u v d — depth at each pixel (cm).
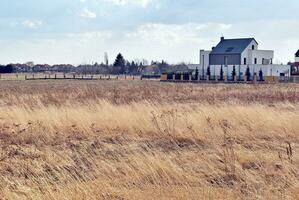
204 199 693
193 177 823
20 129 1330
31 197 685
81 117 1485
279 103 2072
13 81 6919
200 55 10500
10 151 1032
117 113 1538
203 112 1588
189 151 1075
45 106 1791
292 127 1353
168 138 1230
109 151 1068
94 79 8469
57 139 1227
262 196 718
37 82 6456
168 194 714
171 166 869
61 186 756
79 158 982
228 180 821
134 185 773
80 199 682
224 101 2145
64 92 2834
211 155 1012
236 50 9994
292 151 1049
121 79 8606
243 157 980
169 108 1792
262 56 10188
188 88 3984
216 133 1252
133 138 1250
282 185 780
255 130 1325
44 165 920
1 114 1608
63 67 15275
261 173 859
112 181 797
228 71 9256
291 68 9306
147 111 1623
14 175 846
